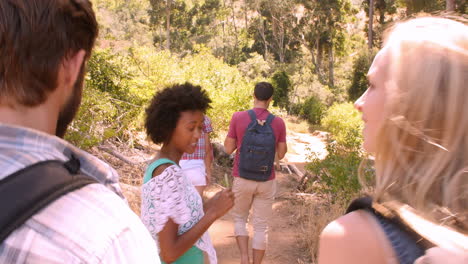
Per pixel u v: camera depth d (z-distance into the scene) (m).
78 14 0.76
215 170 7.82
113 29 45.88
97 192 0.71
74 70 0.78
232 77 13.52
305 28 44.88
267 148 3.60
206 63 14.02
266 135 3.61
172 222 1.83
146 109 2.15
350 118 17.34
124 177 5.96
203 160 4.21
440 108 0.83
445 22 0.92
